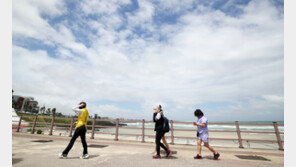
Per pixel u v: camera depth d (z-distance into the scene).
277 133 7.78
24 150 5.86
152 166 4.36
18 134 10.59
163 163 4.68
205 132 5.46
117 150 6.57
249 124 8.20
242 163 5.02
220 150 7.30
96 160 4.86
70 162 4.54
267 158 5.88
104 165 4.36
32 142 7.71
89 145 7.62
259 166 4.71
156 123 5.39
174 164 4.61
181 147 7.84
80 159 4.91
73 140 5.08
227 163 4.95
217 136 21.22
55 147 6.69
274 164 4.98
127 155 5.64
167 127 5.38
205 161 5.11
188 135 20.34
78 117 5.24
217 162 5.03
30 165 4.11
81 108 5.37
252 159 5.68
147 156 5.55
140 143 8.66
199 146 5.48
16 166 3.99
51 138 9.34
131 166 4.31
